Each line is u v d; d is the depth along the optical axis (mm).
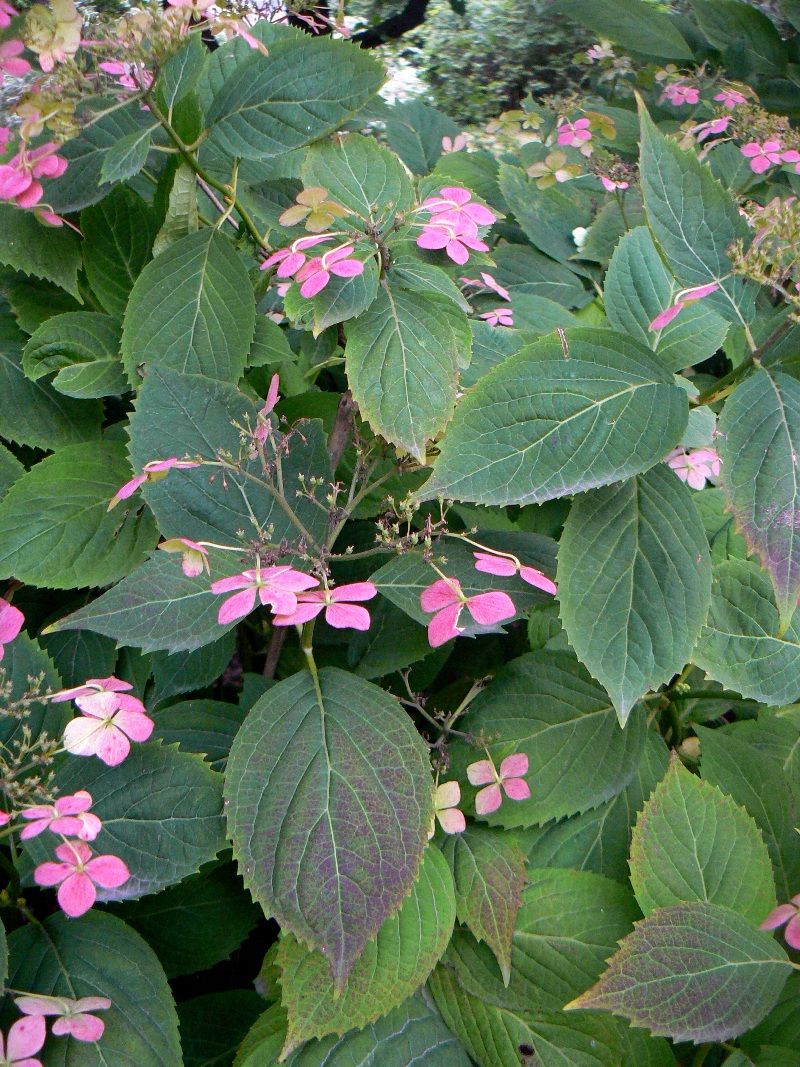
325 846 432
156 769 465
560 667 573
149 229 625
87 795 419
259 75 558
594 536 503
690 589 493
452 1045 488
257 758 454
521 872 509
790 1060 468
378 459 543
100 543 550
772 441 458
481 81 1926
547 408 479
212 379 531
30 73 599
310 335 604
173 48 529
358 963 462
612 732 558
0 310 647
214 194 645
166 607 464
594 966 496
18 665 507
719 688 642
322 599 420
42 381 618
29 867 473
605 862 546
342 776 447
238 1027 542
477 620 429
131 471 576
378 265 510
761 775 561
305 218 536
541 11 1902
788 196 945
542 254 819
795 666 548
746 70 1354
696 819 514
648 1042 491
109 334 604
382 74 542
